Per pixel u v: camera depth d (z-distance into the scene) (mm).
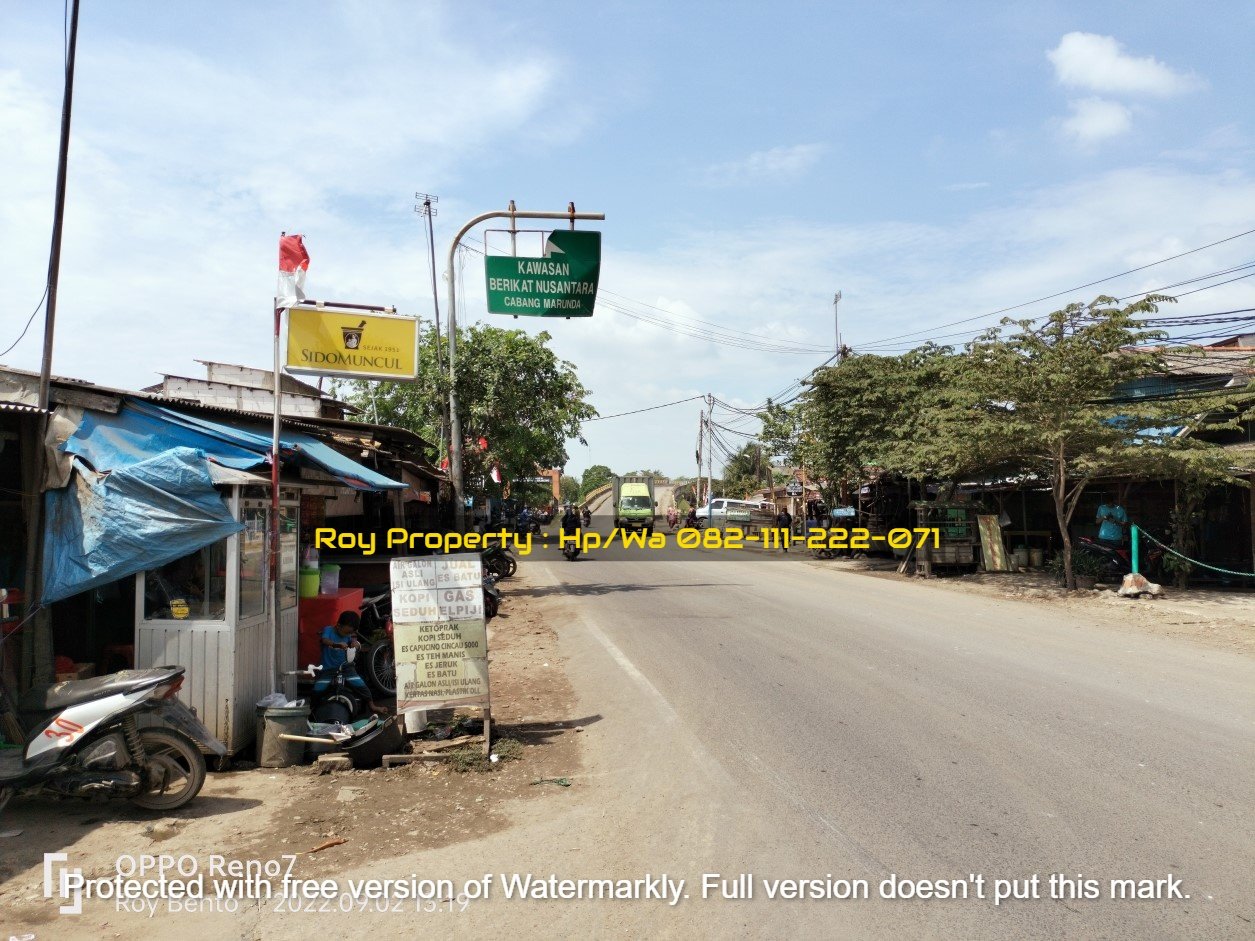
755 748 6906
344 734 6957
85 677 6883
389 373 9578
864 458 23609
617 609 15562
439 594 7133
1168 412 15805
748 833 5203
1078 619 13812
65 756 5387
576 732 7617
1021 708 8000
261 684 7273
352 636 8367
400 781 6324
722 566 25156
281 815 5613
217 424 8031
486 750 6879
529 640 12703
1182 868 4637
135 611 6828
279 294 7410
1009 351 16906
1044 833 5117
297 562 8367
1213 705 8094
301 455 8148
